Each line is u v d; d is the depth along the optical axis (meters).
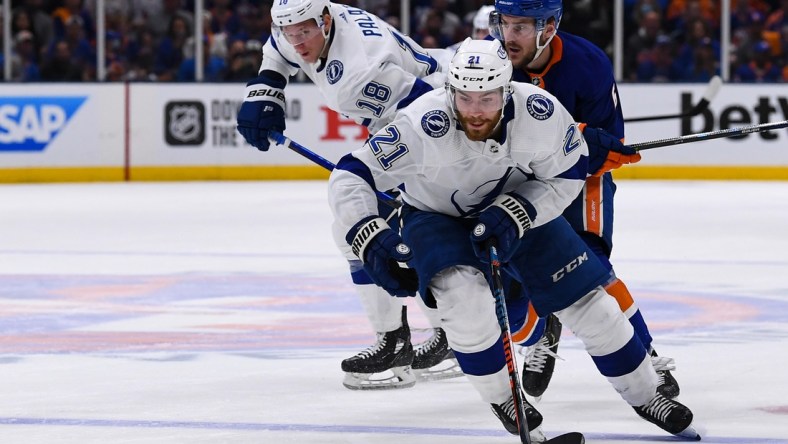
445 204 10.09
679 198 34.38
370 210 9.57
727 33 41.28
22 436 10.44
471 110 9.19
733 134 12.36
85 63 40.94
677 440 10.35
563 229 10.13
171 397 12.10
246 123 13.69
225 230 27.52
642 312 17.23
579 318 10.15
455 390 12.74
